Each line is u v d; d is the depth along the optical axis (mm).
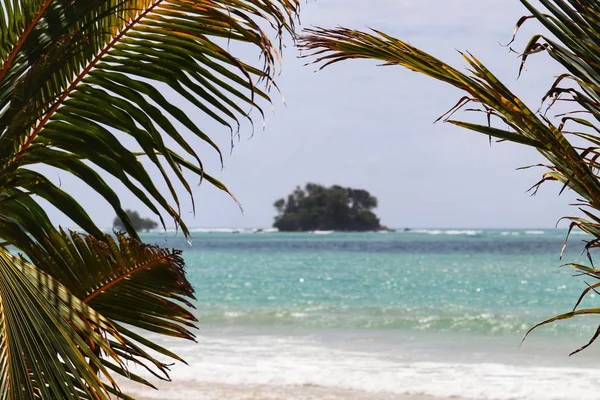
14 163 4188
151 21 4750
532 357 23625
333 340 28188
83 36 4105
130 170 4578
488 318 34656
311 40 4461
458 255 110688
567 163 3695
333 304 44781
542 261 90438
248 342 27484
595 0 3713
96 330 4203
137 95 4754
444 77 3941
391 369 21250
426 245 165250
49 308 3764
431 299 48062
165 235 4605
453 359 23234
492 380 19562
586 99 3750
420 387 18688
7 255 3928
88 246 5625
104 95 4723
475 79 3822
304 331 31219
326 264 90062
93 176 4633
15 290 3785
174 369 21203
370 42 4227
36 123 4633
